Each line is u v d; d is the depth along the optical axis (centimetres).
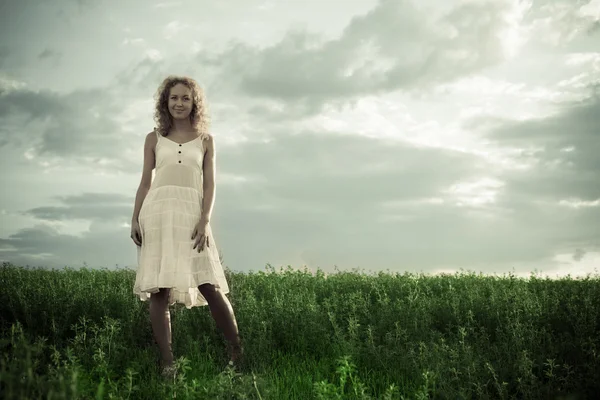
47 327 620
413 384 482
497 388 452
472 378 461
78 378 349
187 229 534
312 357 568
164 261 523
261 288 882
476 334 624
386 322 645
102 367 427
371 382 488
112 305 710
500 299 795
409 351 539
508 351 546
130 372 393
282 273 1102
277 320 636
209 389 389
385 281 1000
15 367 326
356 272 1144
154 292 529
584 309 694
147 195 547
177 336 590
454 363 496
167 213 532
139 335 611
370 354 545
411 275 1130
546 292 830
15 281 834
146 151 567
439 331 672
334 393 402
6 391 305
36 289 748
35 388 314
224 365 545
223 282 559
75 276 967
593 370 456
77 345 523
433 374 432
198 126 573
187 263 528
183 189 541
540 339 580
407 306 739
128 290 809
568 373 455
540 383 449
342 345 568
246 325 611
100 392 342
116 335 560
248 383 389
